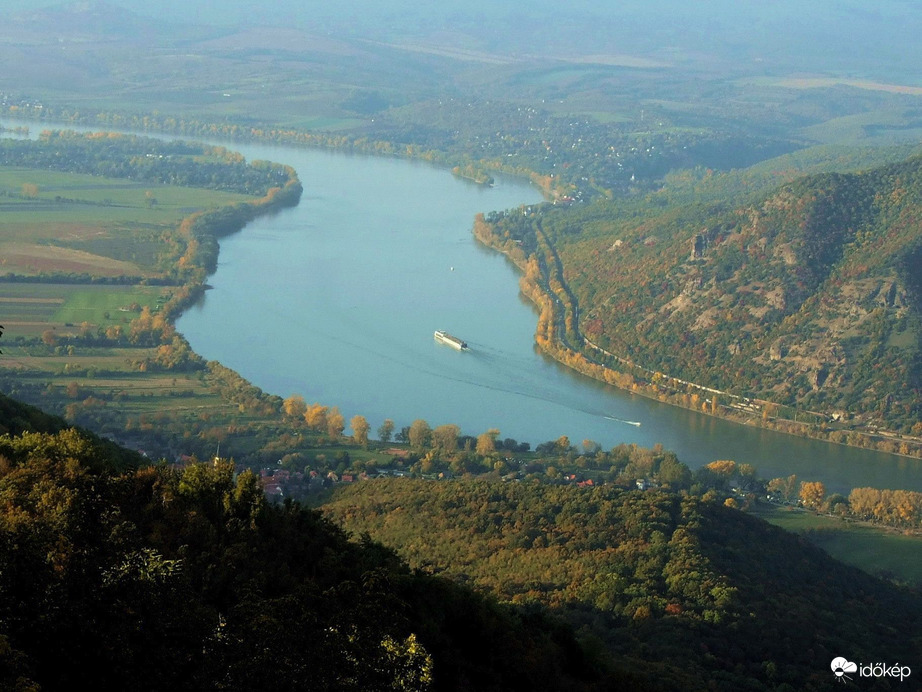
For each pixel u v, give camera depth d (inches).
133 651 2960.1
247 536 4042.8
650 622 5708.7
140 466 4948.3
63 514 3393.2
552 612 5689.0
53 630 2933.1
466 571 6555.1
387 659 3309.5
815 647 5600.4
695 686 4771.2
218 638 3078.2
